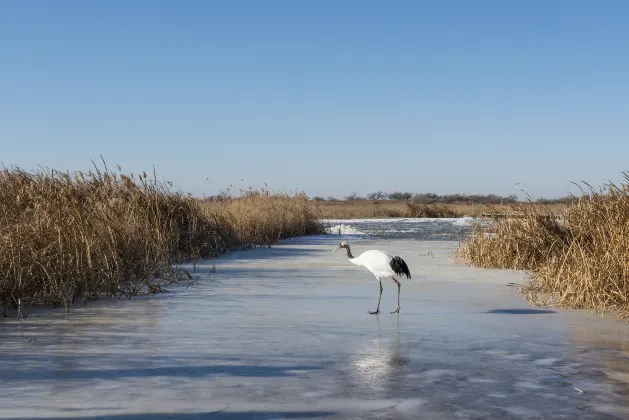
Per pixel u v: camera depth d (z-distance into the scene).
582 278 11.85
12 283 11.74
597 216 14.43
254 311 11.27
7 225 13.34
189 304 12.07
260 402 6.18
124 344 8.65
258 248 26.88
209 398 6.29
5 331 9.55
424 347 8.52
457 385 6.78
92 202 17.56
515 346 8.59
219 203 29.45
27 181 18.16
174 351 8.24
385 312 11.22
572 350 8.38
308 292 13.70
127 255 15.27
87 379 6.93
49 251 12.90
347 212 72.44
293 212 37.41
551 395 6.45
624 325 10.02
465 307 11.75
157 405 6.06
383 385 6.77
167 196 22.19
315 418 5.75
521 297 12.94
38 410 5.89
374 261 11.09
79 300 12.38
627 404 6.18
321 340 8.93
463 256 20.45
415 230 43.06
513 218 18.81
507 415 5.86
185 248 21.02
